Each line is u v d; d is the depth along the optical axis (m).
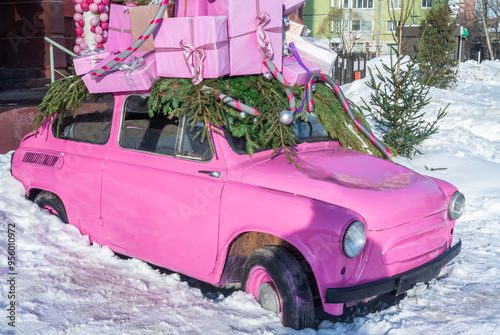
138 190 4.71
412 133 9.77
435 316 4.20
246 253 4.40
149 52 4.81
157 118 4.72
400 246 4.07
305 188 4.04
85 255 5.08
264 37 4.58
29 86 16.05
